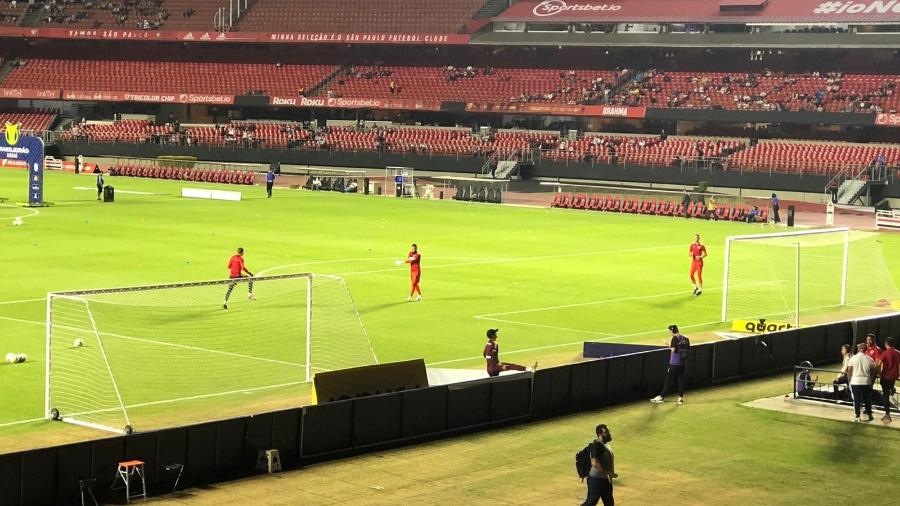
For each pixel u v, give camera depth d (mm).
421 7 130375
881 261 64500
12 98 131250
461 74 126625
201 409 30672
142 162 118438
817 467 27578
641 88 118188
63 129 129625
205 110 132875
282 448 26969
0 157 83500
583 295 51375
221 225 74312
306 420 27312
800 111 107938
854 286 55938
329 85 128000
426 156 115812
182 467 24938
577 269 59219
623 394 34094
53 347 37156
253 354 37281
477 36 122938
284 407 31078
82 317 41750
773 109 109438
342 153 117562
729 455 28438
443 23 127875
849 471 27312
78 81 131875
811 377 36406
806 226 85750
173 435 25062
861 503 25016
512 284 53812
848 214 95875
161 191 98625
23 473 22828
